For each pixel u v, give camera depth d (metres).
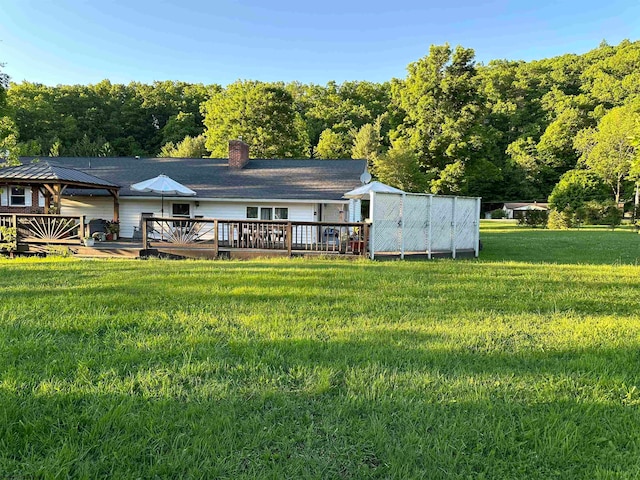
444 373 3.29
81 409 2.60
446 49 37.91
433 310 5.33
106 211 18.55
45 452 2.16
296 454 2.19
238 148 20.44
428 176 36.78
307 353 3.65
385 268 9.19
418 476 2.00
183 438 2.30
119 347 3.74
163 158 22.41
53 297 5.66
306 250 12.80
